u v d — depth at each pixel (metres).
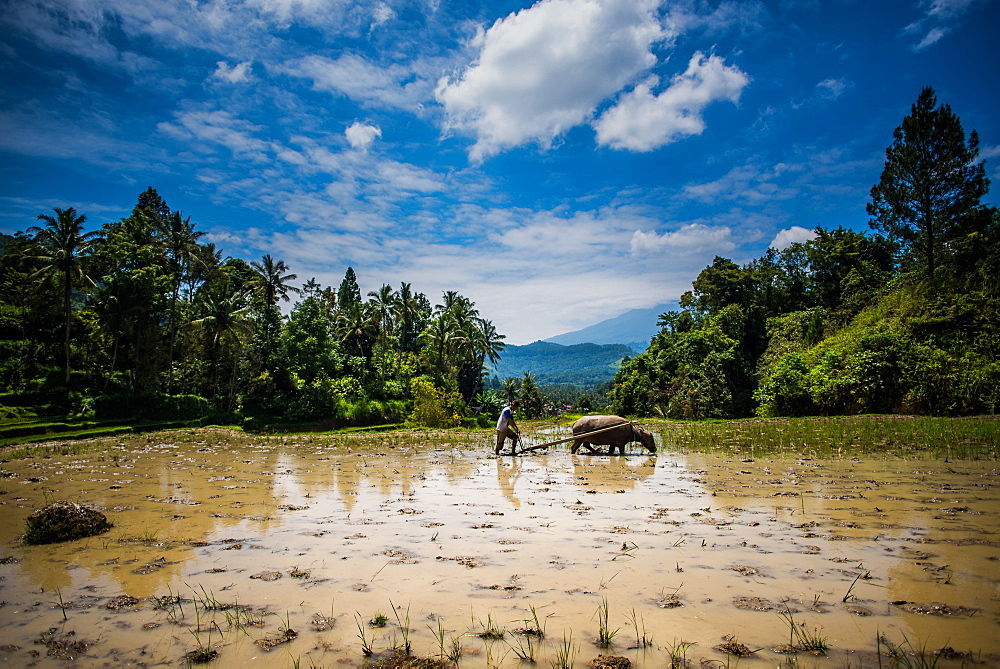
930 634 3.71
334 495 9.46
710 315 58.47
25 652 3.71
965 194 35.47
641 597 4.50
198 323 45.16
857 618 3.99
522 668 3.37
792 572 5.00
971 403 22.98
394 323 76.12
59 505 6.75
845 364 28.98
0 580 5.16
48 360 41.84
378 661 3.50
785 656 3.44
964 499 7.85
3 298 45.12
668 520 7.14
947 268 32.66
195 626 4.09
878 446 14.20
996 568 4.96
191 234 48.59
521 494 9.34
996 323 25.55
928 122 35.91
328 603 4.50
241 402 48.28
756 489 9.16
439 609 4.33
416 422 42.84
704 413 44.22
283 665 3.48
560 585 4.82
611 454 15.39
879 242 54.28
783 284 60.22
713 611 4.18
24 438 28.55
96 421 35.50
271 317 55.19
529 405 87.00
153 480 11.43
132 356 43.06
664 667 3.34
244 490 10.04
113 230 52.81
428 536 6.57
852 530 6.35
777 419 27.97
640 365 62.47
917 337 27.95
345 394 53.97
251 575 5.22
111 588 4.92
